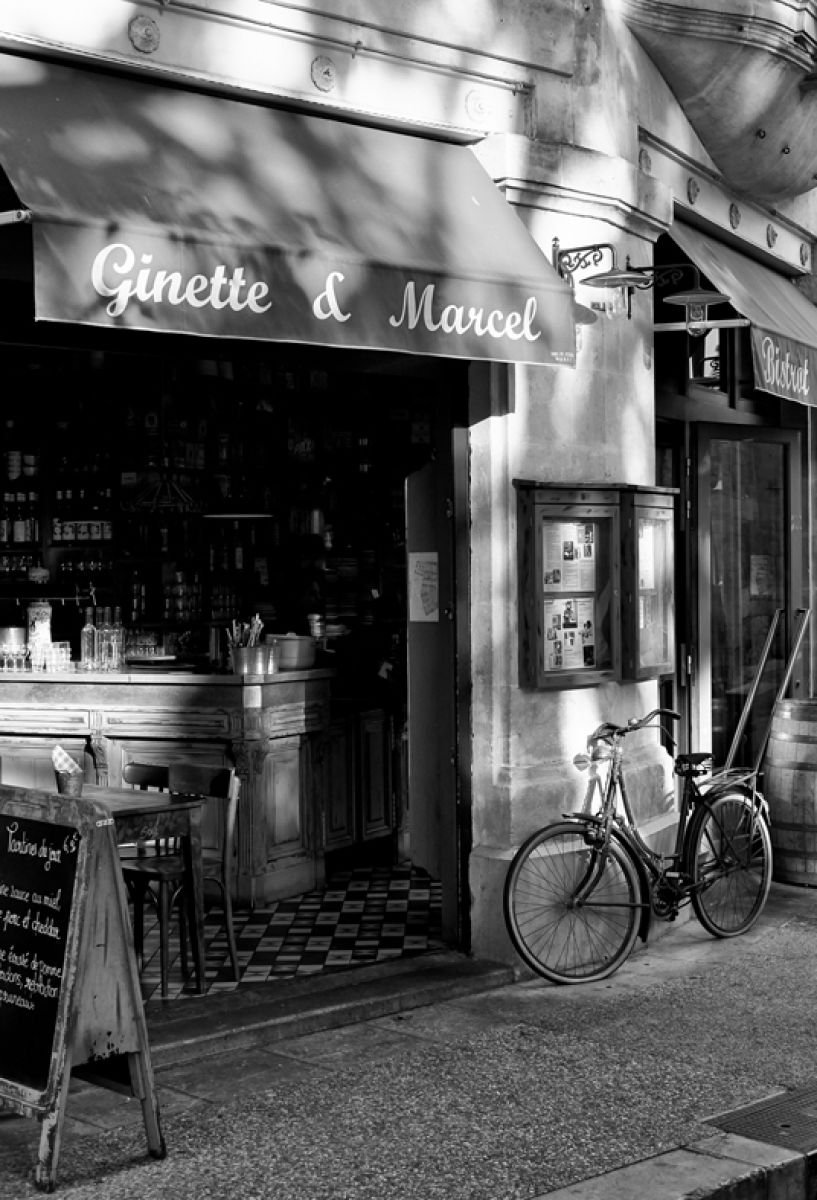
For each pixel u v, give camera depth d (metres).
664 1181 5.03
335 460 12.38
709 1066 6.22
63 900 5.05
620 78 8.50
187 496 12.12
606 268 8.27
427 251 6.84
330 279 6.29
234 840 8.93
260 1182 5.04
